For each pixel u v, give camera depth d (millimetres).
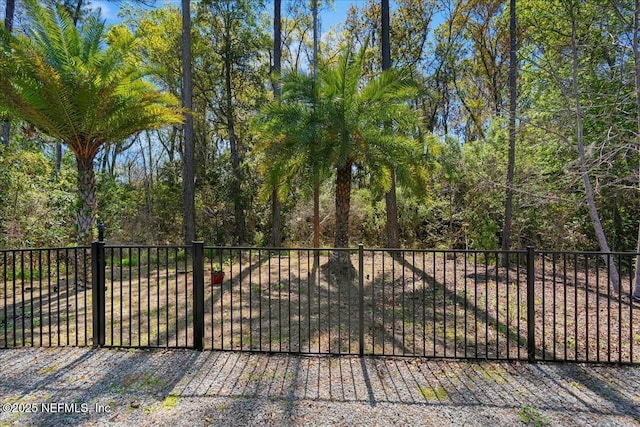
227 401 2721
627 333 4199
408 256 10828
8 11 9828
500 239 10836
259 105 14117
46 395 2807
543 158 8734
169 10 14859
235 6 14117
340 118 7402
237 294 6219
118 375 3137
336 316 4934
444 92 17656
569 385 2969
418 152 7957
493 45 16500
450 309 5305
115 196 13570
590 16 6648
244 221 15156
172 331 4316
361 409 2613
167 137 20031
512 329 4410
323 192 13883
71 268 8250
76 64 6492
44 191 8734
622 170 7066
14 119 7520
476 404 2684
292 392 2852
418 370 3240
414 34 16469
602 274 7961
